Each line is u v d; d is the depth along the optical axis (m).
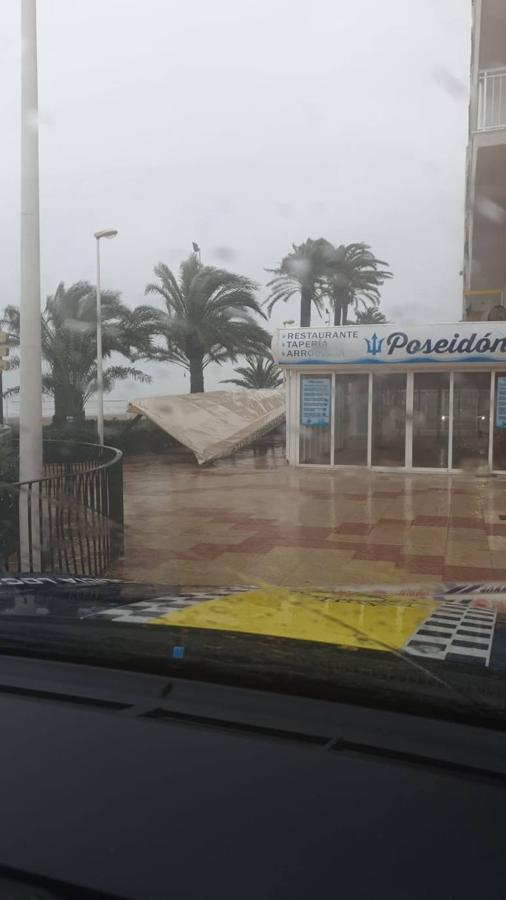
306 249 21.55
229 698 1.23
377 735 1.11
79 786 1.02
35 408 5.70
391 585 5.17
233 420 16.72
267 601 1.89
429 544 6.98
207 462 14.29
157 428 16.72
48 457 11.02
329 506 9.36
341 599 1.93
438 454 13.21
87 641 1.44
